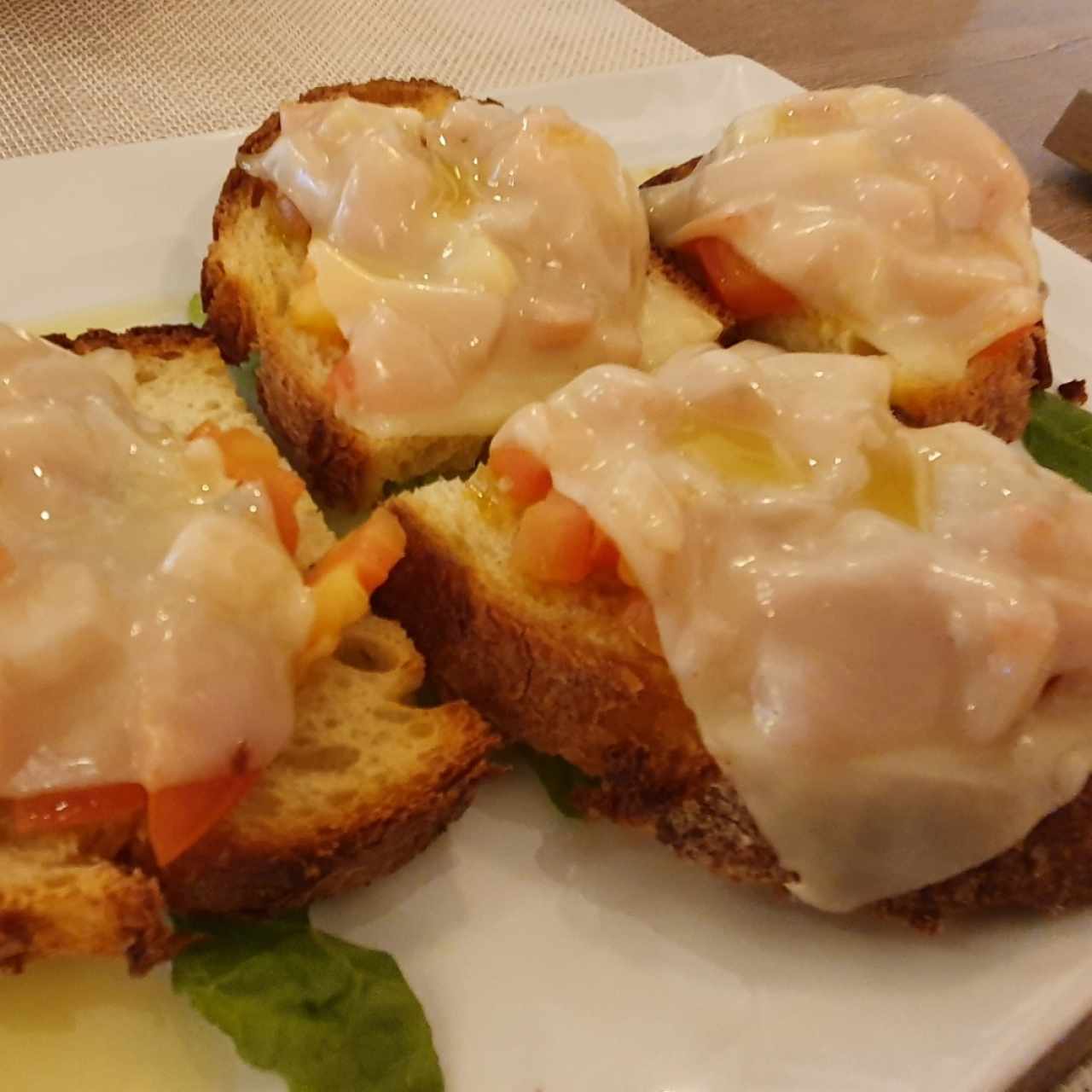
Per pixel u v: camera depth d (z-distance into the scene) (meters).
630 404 0.22
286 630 0.19
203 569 0.18
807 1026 0.19
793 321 0.30
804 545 0.20
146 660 0.18
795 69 0.45
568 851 0.21
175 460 0.21
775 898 0.21
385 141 0.26
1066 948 0.20
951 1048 0.19
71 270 0.28
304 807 0.19
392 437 0.25
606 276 0.27
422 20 0.41
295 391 0.26
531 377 0.26
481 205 0.27
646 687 0.21
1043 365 0.30
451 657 0.23
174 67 0.36
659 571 0.20
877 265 0.28
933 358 0.28
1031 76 0.48
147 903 0.18
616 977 0.20
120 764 0.18
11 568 0.18
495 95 0.35
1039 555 0.20
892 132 0.30
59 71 0.35
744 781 0.20
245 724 0.18
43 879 0.18
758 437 0.22
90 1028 0.18
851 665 0.19
